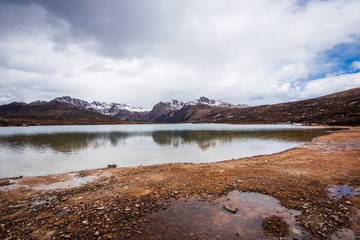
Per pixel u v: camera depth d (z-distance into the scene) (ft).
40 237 26.08
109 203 37.09
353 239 24.18
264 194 39.70
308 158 74.33
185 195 40.34
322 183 44.62
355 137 136.87
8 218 31.96
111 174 61.46
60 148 132.46
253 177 51.39
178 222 29.35
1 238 25.86
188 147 131.64
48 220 30.91
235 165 66.74
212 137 200.44
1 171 71.61
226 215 31.27
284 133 223.10
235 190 42.39
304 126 367.25
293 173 53.93
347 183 43.88
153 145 145.69
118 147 136.26
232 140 168.55
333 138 139.54
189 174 56.59
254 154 99.50
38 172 70.03
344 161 65.72
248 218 30.14
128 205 35.94
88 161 88.79
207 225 28.35
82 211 33.86
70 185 50.98
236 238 24.94
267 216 30.58
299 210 32.32
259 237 25.12
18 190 47.09
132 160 90.12
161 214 32.09
